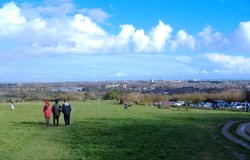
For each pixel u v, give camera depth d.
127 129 36.97
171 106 101.31
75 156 22.38
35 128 37.91
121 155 22.61
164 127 39.09
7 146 25.92
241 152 23.91
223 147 25.78
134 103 116.88
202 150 24.56
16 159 21.52
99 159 21.38
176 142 27.98
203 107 97.00
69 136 31.55
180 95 124.12
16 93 181.62
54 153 23.36
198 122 45.97
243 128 38.88
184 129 37.25
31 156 22.41
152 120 48.28
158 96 123.94
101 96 162.25
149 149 24.75
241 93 114.44
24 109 76.81
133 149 24.73
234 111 79.94
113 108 84.19
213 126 40.97
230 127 39.94
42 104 104.62
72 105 100.00
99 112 66.75
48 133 33.66
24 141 28.41
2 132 34.22
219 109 88.81
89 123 43.66
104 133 33.62
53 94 169.12
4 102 129.00
